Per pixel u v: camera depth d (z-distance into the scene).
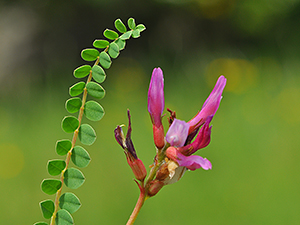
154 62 1.54
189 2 1.75
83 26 1.59
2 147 0.77
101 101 1.05
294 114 0.89
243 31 1.81
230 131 0.84
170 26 1.75
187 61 1.56
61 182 0.29
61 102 1.10
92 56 0.30
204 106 0.31
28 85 1.32
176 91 1.16
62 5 1.55
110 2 1.62
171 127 0.30
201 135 0.30
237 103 1.02
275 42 1.80
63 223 0.29
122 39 0.30
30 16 1.52
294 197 0.65
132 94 1.12
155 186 0.30
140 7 1.68
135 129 0.85
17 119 0.97
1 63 1.42
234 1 1.78
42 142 0.82
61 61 1.50
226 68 1.29
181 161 0.30
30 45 1.47
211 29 1.80
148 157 0.76
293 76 1.22
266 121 0.88
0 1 1.52
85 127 0.30
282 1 1.80
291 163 0.72
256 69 1.32
